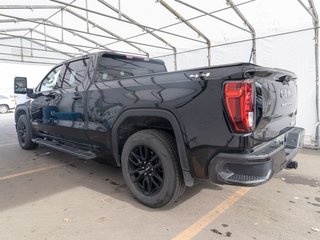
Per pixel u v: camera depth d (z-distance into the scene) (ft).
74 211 9.21
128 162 9.96
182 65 32.76
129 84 9.73
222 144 7.39
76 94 12.22
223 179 7.45
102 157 11.75
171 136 9.04
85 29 35.42
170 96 8.38
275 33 23.26
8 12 33.37
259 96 7.39
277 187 11.60
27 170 13.83
